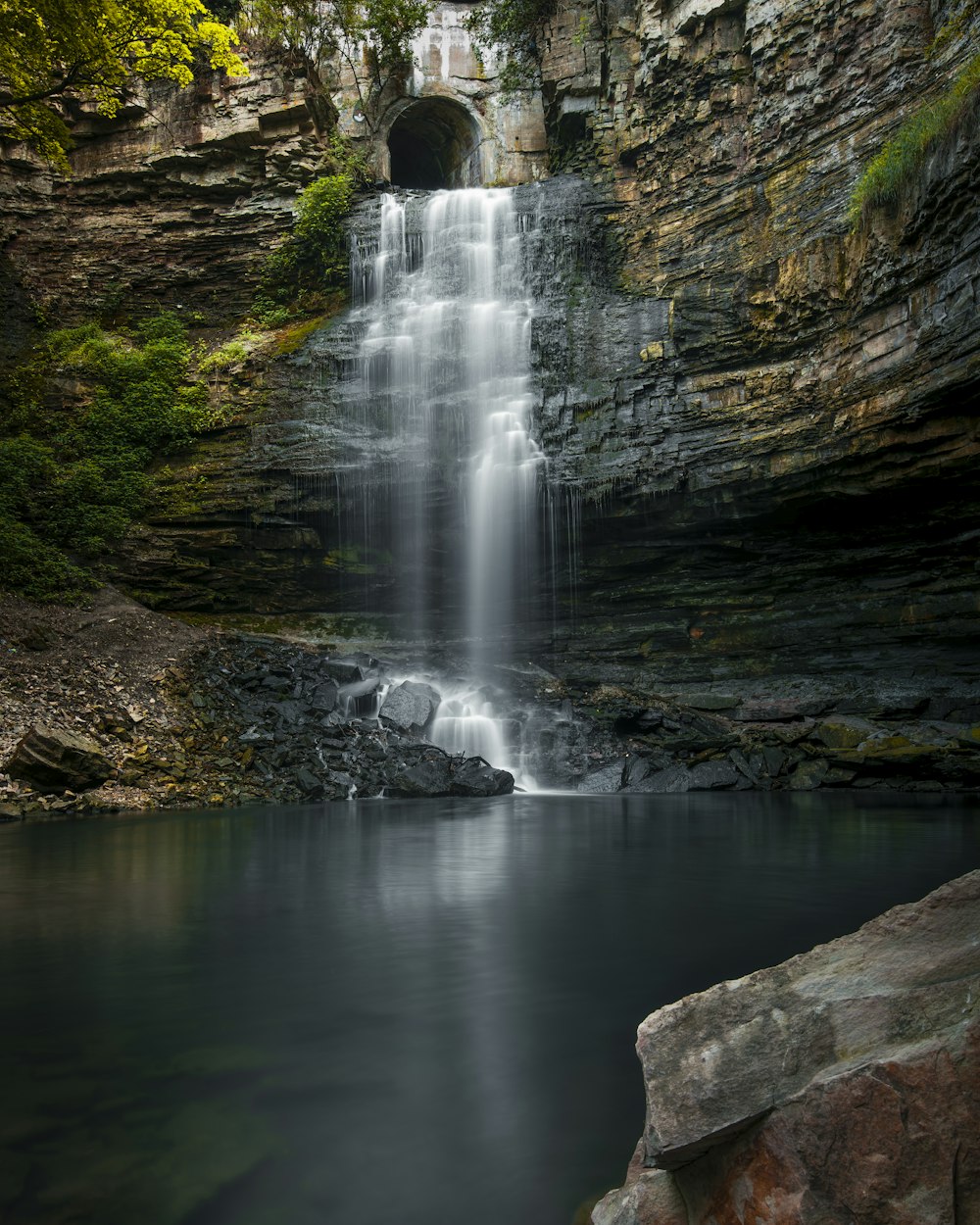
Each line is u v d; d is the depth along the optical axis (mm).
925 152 18172
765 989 2338
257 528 24859
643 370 24469
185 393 26172
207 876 7633
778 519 22203
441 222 28469
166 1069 3355
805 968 2367
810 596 22516
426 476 25141
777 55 24312
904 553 21000
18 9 19594
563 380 25344
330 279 29094
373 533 25406
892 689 20766
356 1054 3521
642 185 27547
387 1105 3078
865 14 22516
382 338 26641
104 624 20469
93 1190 2529
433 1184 2594
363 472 24969
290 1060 3451
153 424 25578
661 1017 2357
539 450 24797
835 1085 2016
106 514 24094
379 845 9680
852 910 6195
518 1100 3127
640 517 23656
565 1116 3014
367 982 4477
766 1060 2176
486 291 27484
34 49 20500
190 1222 2373
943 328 18047
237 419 25938
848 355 20828
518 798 16547
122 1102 3074
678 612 23953
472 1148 2793
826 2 23234
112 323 28656
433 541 25422
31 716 15344
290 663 20547
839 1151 1970
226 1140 2824
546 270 27156
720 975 4609
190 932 5551
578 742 20156
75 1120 2949
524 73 32438
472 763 17641
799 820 12320
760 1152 2076
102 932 5547
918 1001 2135
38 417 25562
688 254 25906
